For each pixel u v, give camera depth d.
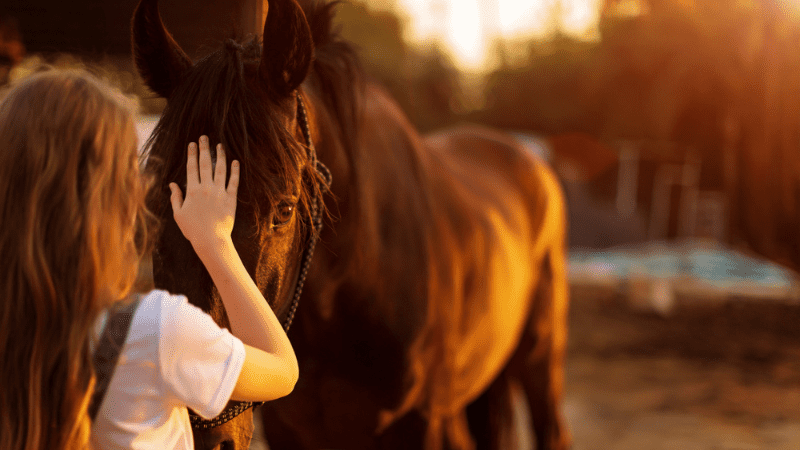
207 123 1.15
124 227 0.95
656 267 7.97
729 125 7.55
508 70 16.55
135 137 0.99
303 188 1.29
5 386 0.86
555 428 3.13
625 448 3.87
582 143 10.32
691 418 4.40
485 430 3.02
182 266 1.12
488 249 2.39
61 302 0.87
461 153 3.01
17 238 0.88
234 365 0.94
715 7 7.33
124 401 0.90
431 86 16.19
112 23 2.51
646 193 9.59
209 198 1.08
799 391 4.97
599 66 9.29
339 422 1.91
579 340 6.33
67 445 0.86
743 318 6.91
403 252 1.86
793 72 6.94
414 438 1.99
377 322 1.80
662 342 6.25
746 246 8.30
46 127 0.90
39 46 2.55
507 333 2.63
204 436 1.13
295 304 1.36
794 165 7.14
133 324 0.91
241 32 1.44
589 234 9.70
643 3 8.46
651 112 8.55
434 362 2.01
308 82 1.63
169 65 1.29
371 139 1.89
